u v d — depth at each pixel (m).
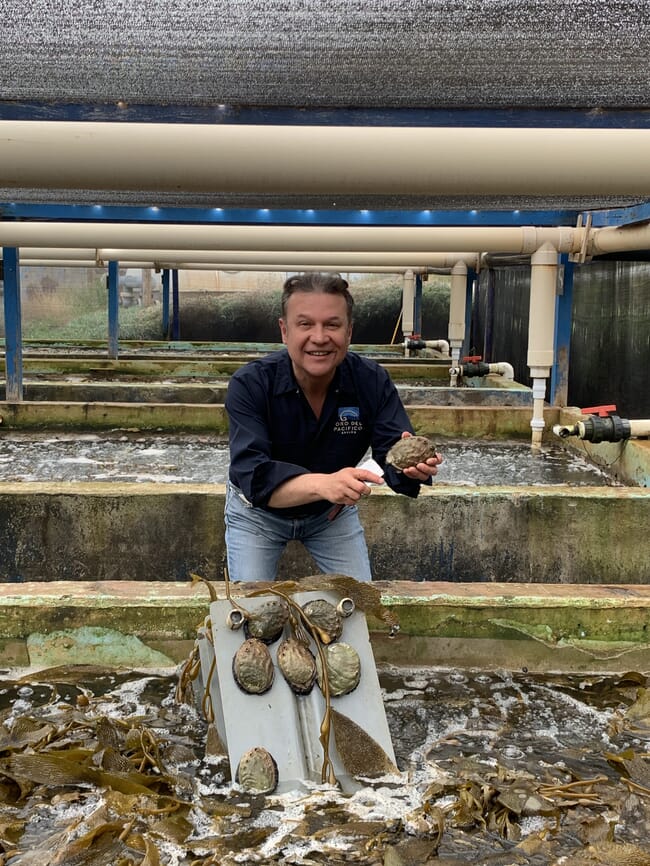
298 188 1.97
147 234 5.23
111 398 7.08
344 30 1.80
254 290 15.55
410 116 2.41
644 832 1.71
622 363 6.68
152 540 3.73
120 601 2.42
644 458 4.32
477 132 1.95
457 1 1.67
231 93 2.25
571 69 1.99
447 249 5.05
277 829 1.71
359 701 1.99
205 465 5.13
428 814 1.76
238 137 1.90
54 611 2.42
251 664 1.95
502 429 5.96
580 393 7.83
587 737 2.12
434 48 1.88
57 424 6.17
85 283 15.95
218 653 1.99
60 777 1.85
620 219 4.58
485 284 10.44
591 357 7.50
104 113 2.40
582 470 4.98
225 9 1.69
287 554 3.74
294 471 2.02
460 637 2.51
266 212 4.79
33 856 1.60
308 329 2.02
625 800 1.80
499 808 1.78
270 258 7.90
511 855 1.62
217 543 3.73
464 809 1.76
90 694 2.32
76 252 8.06
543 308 5.23
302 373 2.15
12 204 4.80
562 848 1.65
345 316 2.04
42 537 3.73
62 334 15.72
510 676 2.49
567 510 3.69
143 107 2.39
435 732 2.14
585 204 3.85
